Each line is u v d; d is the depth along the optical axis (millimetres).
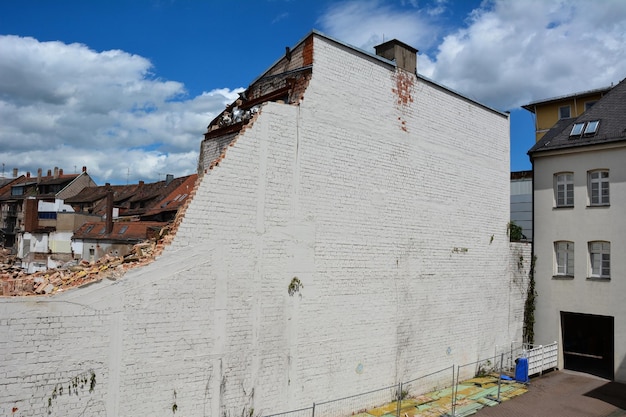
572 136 19781
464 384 16484
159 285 9742
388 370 14125
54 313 8492
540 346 18406
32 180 71625
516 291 19422
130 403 9289
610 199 18500
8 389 8016
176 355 9914
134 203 55125
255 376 11109
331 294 12727
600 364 20344
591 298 18734
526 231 24641
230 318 10742
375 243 13891
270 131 11625
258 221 11305
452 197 16562
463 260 16906
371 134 13914
